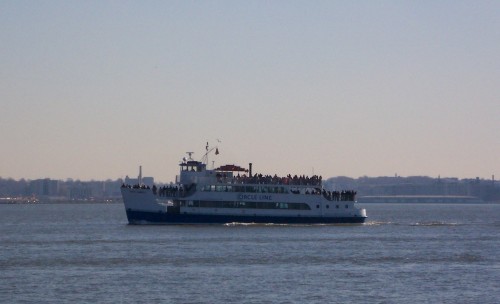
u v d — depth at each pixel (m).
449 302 179.00
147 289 191.38
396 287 196.12
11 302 176.38
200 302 177.12
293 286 196.25
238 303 176.38
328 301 179.00
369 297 183.62
